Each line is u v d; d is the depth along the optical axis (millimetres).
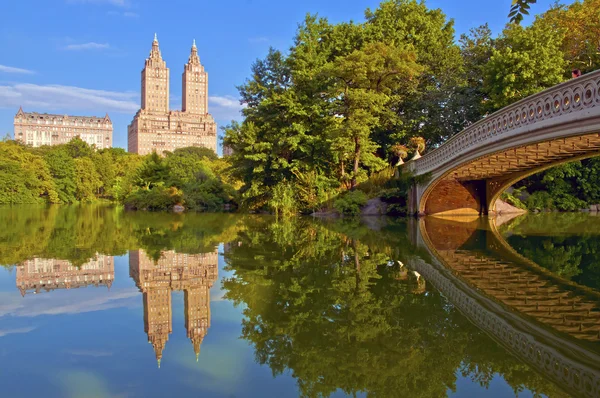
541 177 27812
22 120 136375
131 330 4336
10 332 4262
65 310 5035
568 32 25531
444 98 27562
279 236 12906
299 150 27156
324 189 26141
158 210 34781
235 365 3490
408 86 28594
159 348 3859
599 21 24406
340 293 5766
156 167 43531
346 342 3998
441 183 22203
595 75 8555
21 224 17734
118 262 8203
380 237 12438
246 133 27266
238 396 2941
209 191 37688
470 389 3049
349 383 3168
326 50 29047
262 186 28453
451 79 28172
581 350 3803
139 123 142625
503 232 13797
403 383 3148
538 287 6117
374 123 25328
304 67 26766
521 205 25828
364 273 7094
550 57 22969
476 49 29578
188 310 5023
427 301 5352
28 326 4449
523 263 8070
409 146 28391
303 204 25828
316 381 3176
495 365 3484
